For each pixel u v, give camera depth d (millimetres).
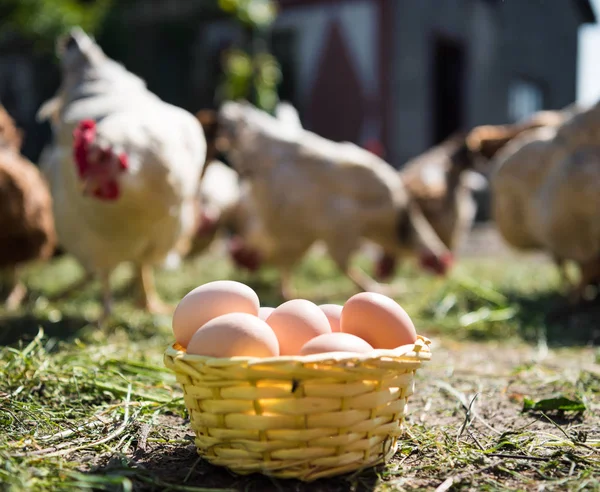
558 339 969
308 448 439
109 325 986
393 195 1369
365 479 465
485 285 1371
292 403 431
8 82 3354
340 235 1311
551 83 3979
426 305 1278
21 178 1048
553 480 466
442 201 1548
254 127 1319
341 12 3064
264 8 2584
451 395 671
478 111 3412
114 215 893
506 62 3592
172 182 904
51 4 2521
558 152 1132
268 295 1469
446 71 3391
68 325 1010
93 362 693
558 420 598
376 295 508
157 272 1782
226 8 2486
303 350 457
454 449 520
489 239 2621
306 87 3174
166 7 2791
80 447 508
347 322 504
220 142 1297
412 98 3082
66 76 1056
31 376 638
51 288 1416
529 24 3758
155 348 854
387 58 2992
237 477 464
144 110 960
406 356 454
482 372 766
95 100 991
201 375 441
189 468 479
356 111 3070
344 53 3074
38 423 553
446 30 3225
